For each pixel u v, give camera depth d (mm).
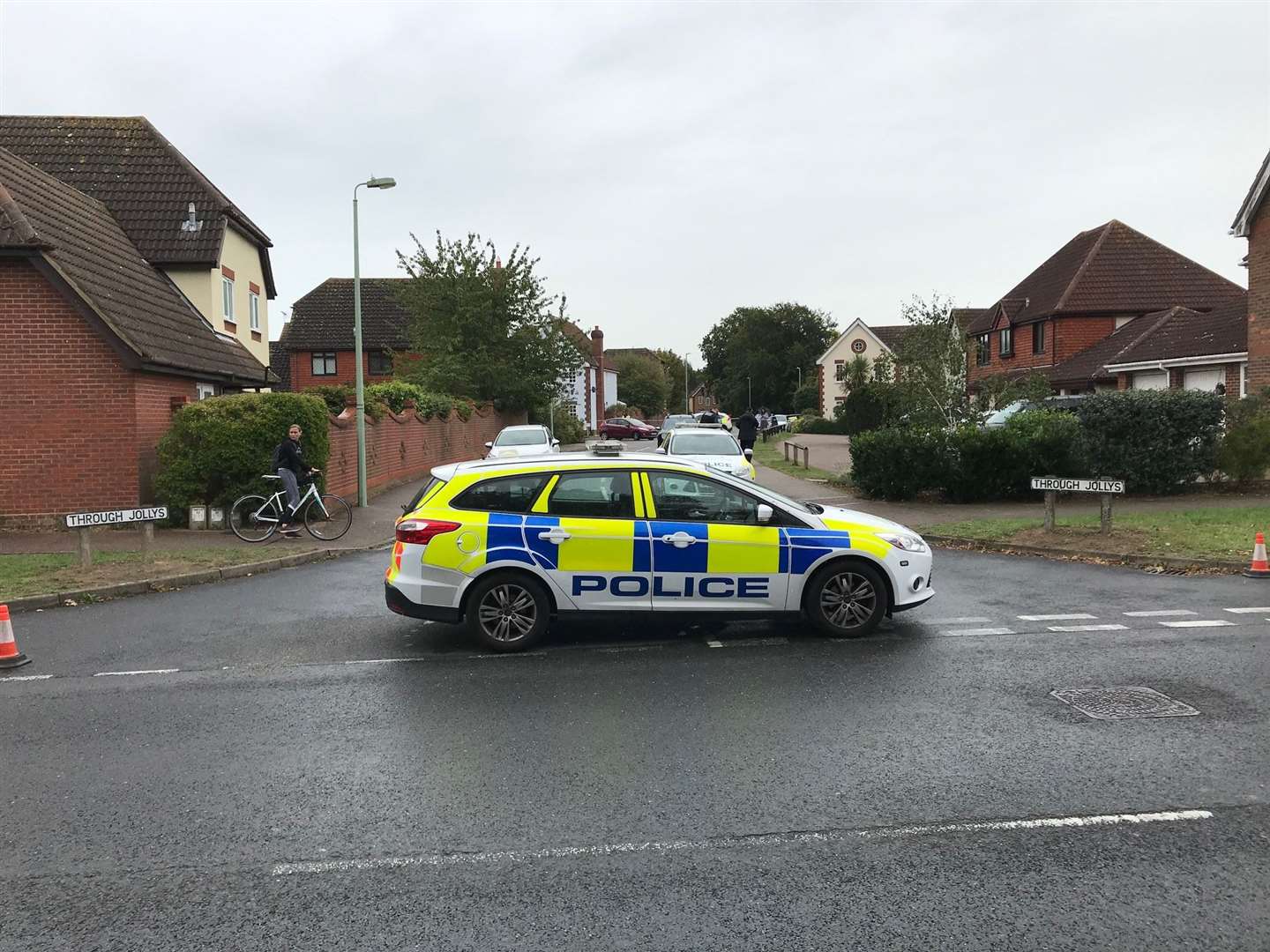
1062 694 6414
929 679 6836
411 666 7441
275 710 6375
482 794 4859
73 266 16125
